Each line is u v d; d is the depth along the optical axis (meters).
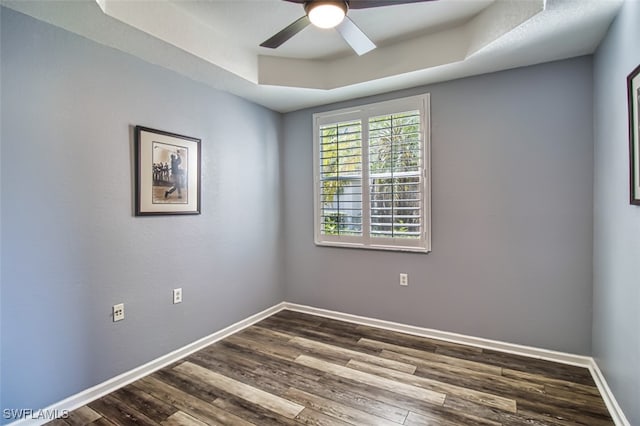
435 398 2.07
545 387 2.17
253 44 2.71
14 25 1.75
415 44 2.65
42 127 1.86
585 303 2.42
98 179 2.12
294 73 3.00
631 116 1.65
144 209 2.39
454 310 2.90
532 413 1.91
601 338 2.19
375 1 1.66
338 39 2.64
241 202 3.29
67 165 1.97
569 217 2.46
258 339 3.02
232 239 3.18
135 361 2.35
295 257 3.83
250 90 3.07
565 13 1.85
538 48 2.28
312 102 3.46
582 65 2.39
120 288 2.26
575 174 2.44
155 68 2.46
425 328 3.04
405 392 2.13
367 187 3.27
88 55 2.06
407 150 3.04
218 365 2.53
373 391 2.15
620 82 1.83
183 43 2.23
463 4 2.18
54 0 1.66
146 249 2.42
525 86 2.58
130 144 2.30
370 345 2.86
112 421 1.88
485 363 2.50
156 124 2.47
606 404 1.99
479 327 2.81
